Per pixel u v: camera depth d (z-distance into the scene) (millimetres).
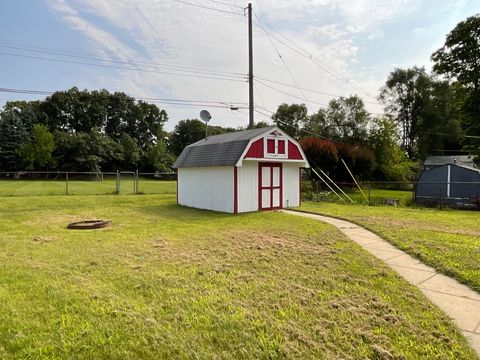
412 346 3076
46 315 3689
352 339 3172
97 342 3131
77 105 58188
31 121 50969
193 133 66812
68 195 18891
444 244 7238
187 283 4703
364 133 37594
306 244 7301
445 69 25516
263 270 5332
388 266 5738
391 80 49156
